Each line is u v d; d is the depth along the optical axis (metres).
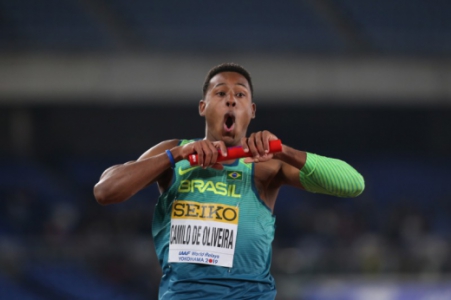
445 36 50.31
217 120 10.96
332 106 58.38
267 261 10.77
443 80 49.62
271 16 50.16
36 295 41.22
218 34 50.34
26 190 54.25
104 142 59.59
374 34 50.25
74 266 42.50
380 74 49.66
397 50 50.72
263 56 49.44
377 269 38.25
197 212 10.49
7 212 52.09
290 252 39.34
